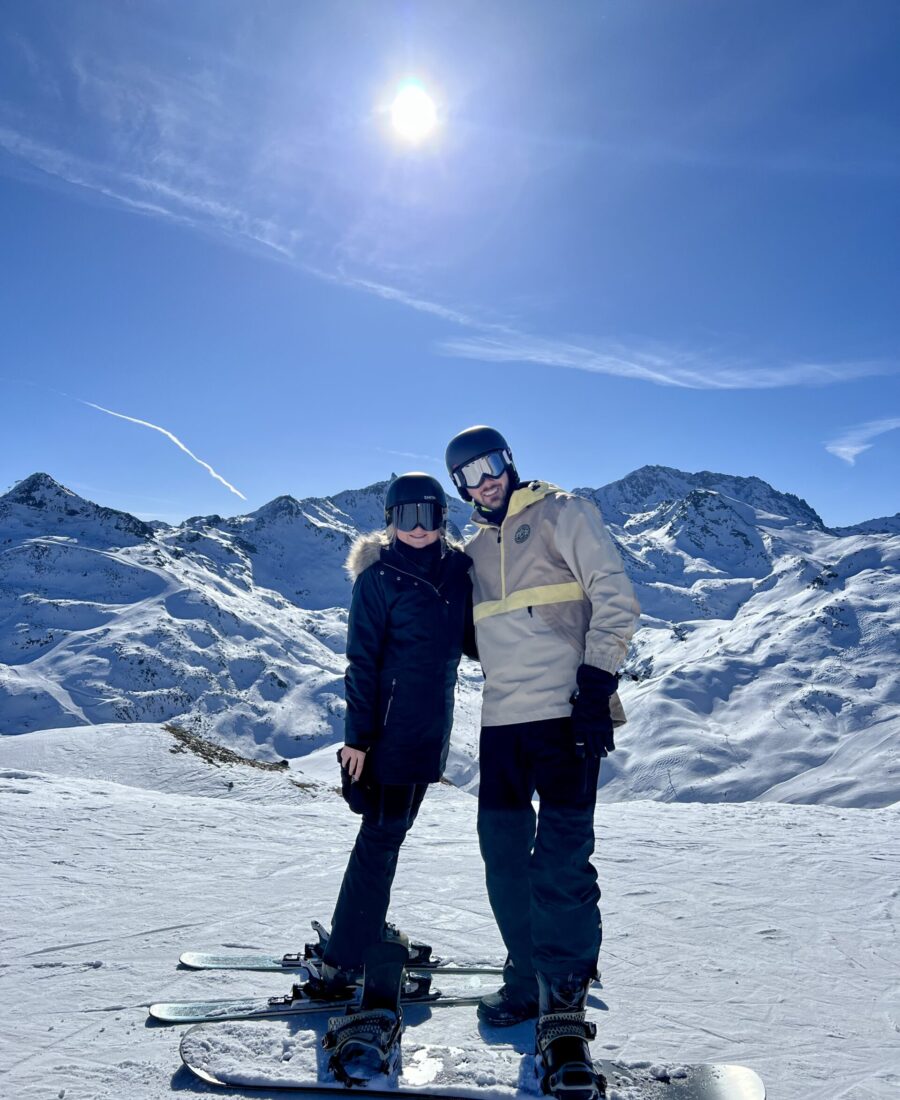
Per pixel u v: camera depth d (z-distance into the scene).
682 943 3.28
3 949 3.11
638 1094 1.82
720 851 5.22
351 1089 1.84
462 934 3.36
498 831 2.40
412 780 2.48
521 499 2.46
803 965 3.01
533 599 2.36
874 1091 2.00
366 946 2.43
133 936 3.27
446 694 2.55
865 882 4.36
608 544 2.28
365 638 2.51
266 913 3.60
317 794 13.11
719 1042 2.30
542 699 2.30
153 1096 1.90
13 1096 1.94
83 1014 2.47
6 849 4.82
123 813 6.14
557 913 2.08
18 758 15.11
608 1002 2.61
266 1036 2.11
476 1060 1.97
